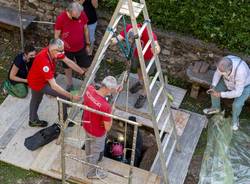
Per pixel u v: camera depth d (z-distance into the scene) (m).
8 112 7.12
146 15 5.62
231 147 7.01
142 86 7.38
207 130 7.26
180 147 6.88
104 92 5.47
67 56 7.14
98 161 6.38
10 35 8.47
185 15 7.38
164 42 7.65
